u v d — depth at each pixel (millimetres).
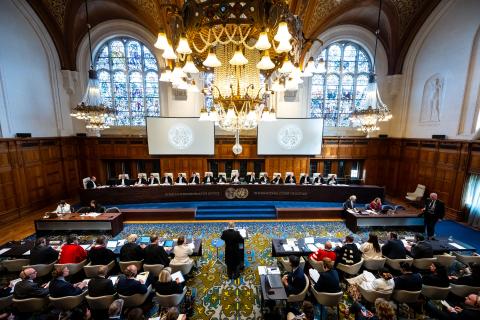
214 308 4516
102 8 11258
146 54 12945
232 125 5766
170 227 8125
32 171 10070
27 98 9969
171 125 12641
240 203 9875
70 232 7758
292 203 10023
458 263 5918
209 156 13172
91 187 10234
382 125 12992
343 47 13008
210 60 3592
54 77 11344
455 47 9258
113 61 12969
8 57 9141
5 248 5602
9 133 9141
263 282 4195
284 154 13000
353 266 4766
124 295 3945
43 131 10789
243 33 4273
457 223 8656
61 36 11305
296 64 4461
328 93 13391
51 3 10273
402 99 12133
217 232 7727
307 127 12758
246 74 5039
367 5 10961
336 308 4445
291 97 12820
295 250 5359
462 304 3994
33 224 8617
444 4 9641
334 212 8789
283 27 2990
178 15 3961
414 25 11000
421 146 10898
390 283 4082
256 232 7719
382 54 12570
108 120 13352
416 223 7777
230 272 5324
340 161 13930
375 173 13312
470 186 8602
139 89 13281
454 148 9148
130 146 12984
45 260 4930
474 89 8555
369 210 8125
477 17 8367
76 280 5094
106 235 7582
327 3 10648
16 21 9461
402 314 4297
